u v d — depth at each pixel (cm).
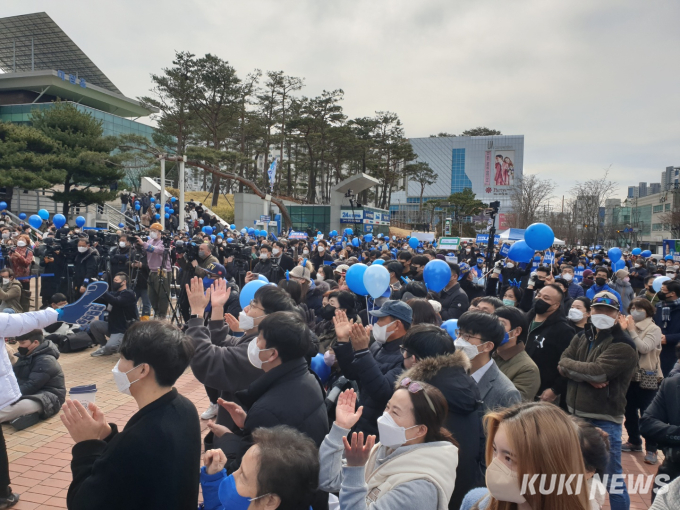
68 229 1196
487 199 11569
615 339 350
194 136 4206
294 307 322
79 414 193
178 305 875
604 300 347
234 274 1162
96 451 192
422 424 185
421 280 799
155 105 3603
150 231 967
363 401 305
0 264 1000
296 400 237
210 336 311
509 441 147
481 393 295
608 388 347
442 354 264
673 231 4888
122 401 589
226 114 3962
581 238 4656
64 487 398
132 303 794
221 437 265
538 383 346
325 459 200
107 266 1077
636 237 5512
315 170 5412
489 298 402
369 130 5500
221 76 3638
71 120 2933
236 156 3062
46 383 535
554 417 148
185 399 202
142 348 186
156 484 175
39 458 446
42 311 295
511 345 355
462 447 232
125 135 2886
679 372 321
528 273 889
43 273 1044
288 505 158
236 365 279
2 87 4444
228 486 168
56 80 4397
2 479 360
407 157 5953
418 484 173
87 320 296
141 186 3997
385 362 336
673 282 598
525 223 4825
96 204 3041
